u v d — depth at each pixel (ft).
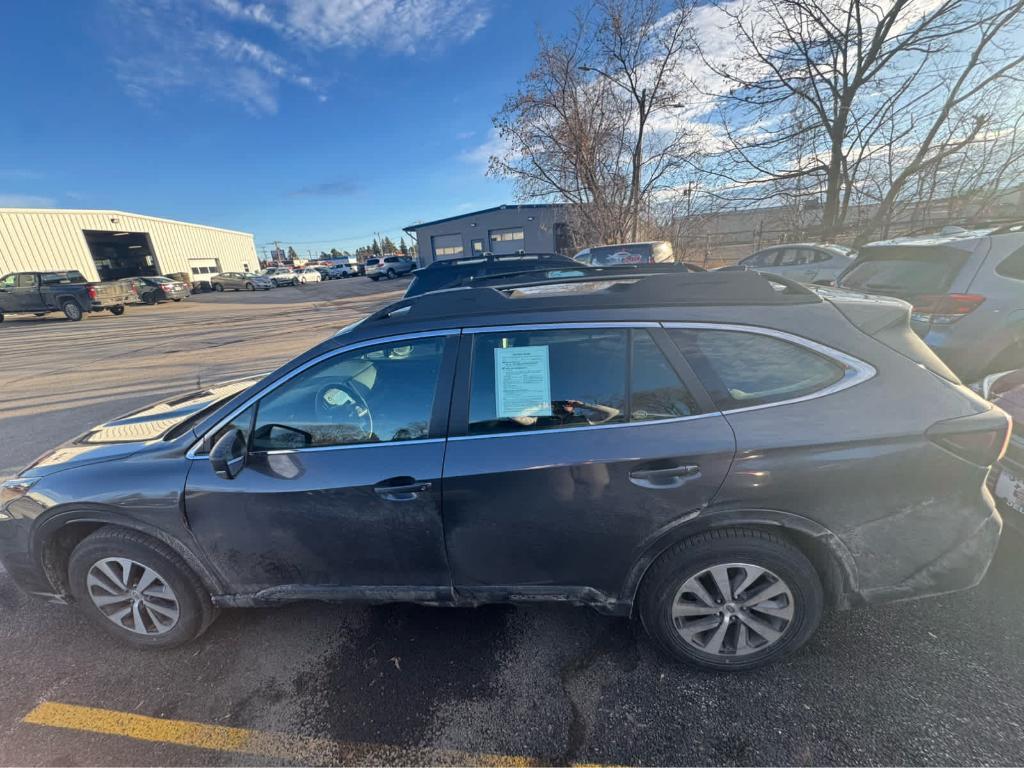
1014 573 7.70
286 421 6.54
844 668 6.22
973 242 13.14
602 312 6.15
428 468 5.96
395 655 6.95
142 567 6.91
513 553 6.17
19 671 6.99
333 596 6.75
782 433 5.58
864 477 5.58
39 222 85.56
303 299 84.89
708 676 6.29
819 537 5.76
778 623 6.11
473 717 5.95
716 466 5.59
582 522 5.89
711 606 6.14
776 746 5.35
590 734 5.65
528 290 7.40
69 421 19.31
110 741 5.88
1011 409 8.06
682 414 5.80
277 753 5.65
